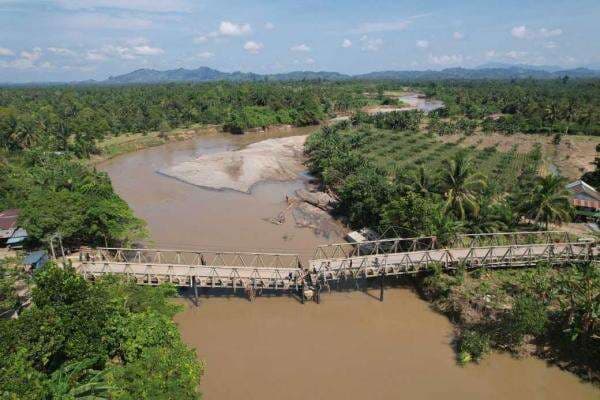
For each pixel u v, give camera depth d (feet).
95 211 168.04
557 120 447.83
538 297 136.15
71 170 241.14
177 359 91.35
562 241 175.42
